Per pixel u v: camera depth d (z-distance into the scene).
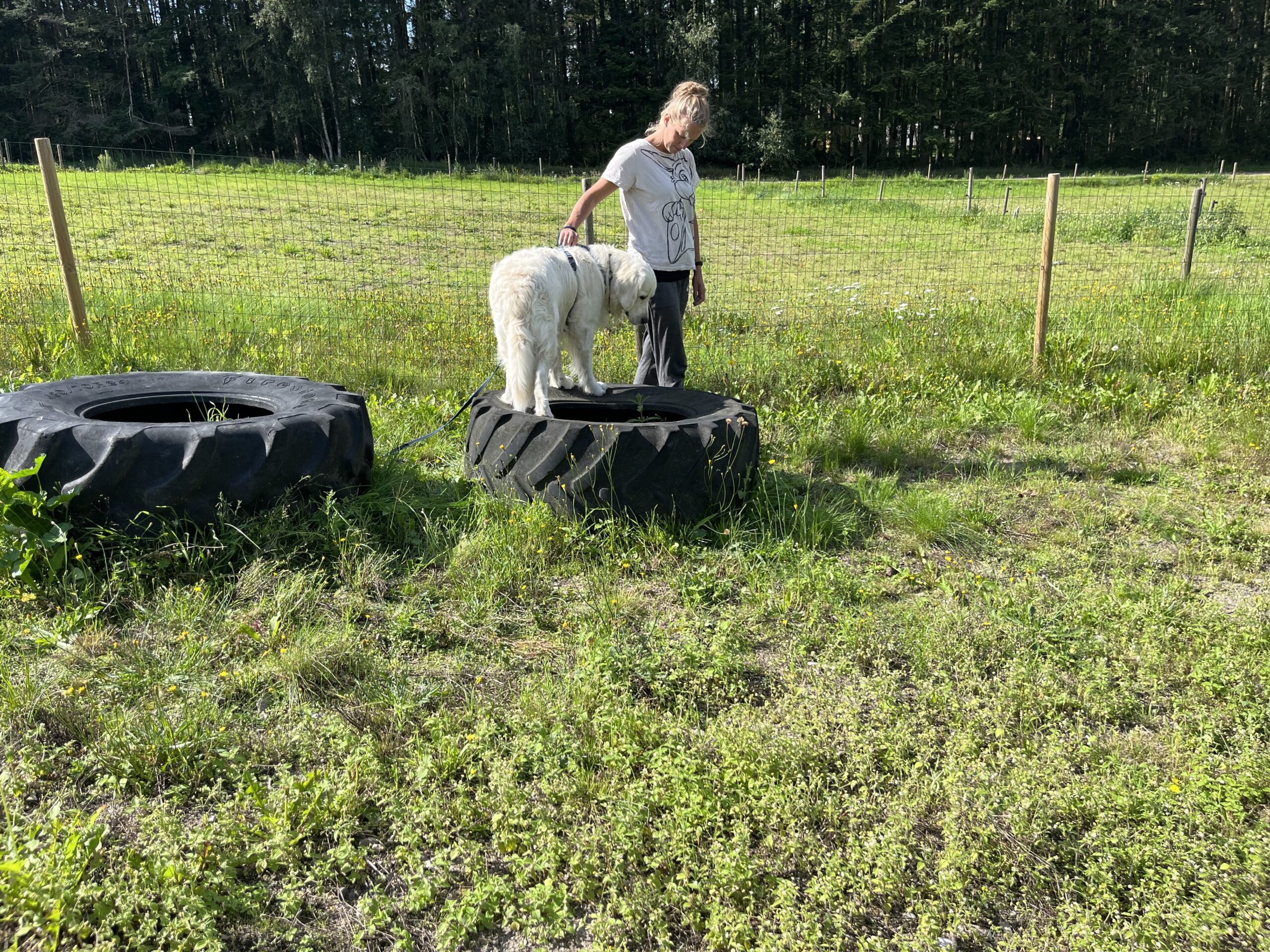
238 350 6.59
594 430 3.76
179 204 20.17
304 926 1.87
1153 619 3.16
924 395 6.27
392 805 2.18
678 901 1.94
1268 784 2.28
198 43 56.97
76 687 2.53
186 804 2.19
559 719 2.51
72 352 6.00
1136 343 7.07
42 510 3.06
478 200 23.98
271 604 3.08
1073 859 2.12
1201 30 61.19
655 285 4.58
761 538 3.86
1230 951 1.84
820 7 61.06
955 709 2.63
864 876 1.98
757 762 2.35
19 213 16.86
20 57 51.00
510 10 56.38
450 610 3.21
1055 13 60.19
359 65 55.22
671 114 4.54
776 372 6.49
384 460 4.45
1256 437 5.24
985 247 17.75
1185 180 40.19
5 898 1.75
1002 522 4.25
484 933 1.88
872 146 62.88
